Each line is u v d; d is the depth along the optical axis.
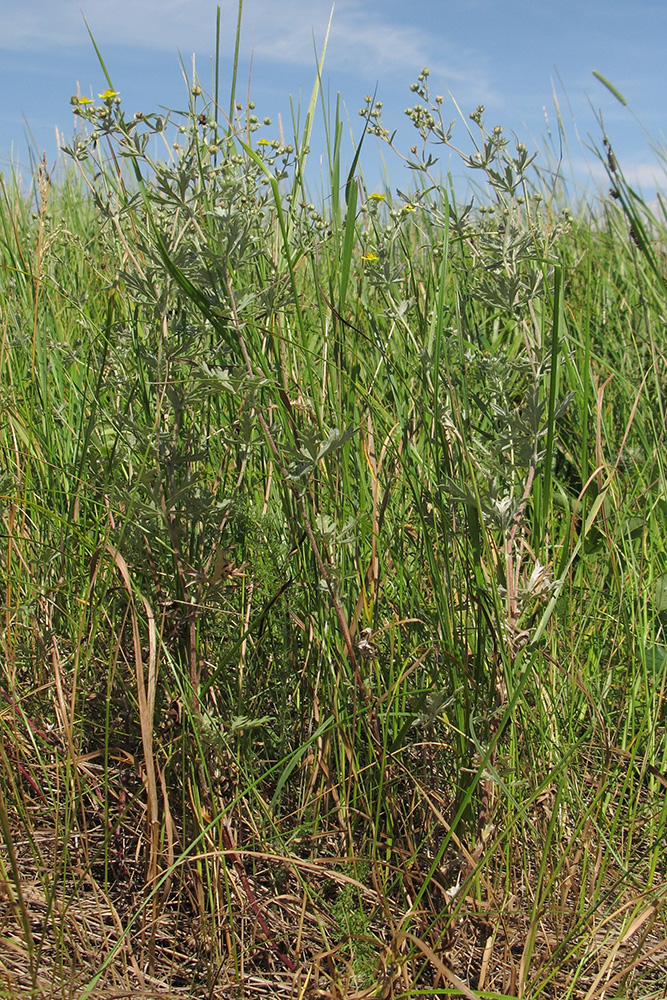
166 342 1.44
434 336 1.57
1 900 1.48
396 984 1.32
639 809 1.65
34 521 2.07
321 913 1.48
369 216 2.11
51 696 1.76
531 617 1.66
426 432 1.58
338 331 1.81
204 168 1.53
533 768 1.50
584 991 1.37
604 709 1.79
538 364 1.51
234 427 1.63
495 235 1.58
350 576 1.52
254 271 1.96
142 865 1.58
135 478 1.57
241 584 1.69
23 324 2.56
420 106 1.66
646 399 2.70
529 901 1.45
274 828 1.43
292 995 1.35
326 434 1.60
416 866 1.49
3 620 1.87
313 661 1.66
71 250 3.16
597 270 3.55
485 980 1.37
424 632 1.67
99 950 1.43
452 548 1.68
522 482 1.70
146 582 1.65
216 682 1.64
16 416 2.18
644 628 1.84
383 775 1.45
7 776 1.68
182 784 1.47
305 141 1.75
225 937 1.45
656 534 2.19
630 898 1.46
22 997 1.27
